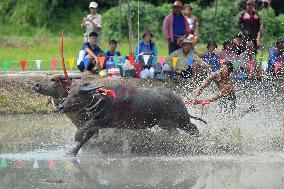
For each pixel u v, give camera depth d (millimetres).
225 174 11742
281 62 19016
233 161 12922
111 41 20469
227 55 19297
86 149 13883
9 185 10648
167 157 13352
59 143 14383
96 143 13922
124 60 19562
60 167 12109
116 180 11188
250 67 18656
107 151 13875
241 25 20703
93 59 19781
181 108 13859
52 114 18297
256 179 11391
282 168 12273
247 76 18578
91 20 21875
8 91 18812
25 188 10477
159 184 10953
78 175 11469
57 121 17250
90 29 21812
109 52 20469
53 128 16219
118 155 13484
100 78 18500
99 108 13312
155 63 19953
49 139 14812
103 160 12875
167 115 13766
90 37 20000
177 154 13734
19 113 18234
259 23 20703
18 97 18719
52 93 13812
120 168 12141
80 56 19969
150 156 13438
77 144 13555
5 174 11445
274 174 11773
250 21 20562
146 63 19750
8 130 15820
